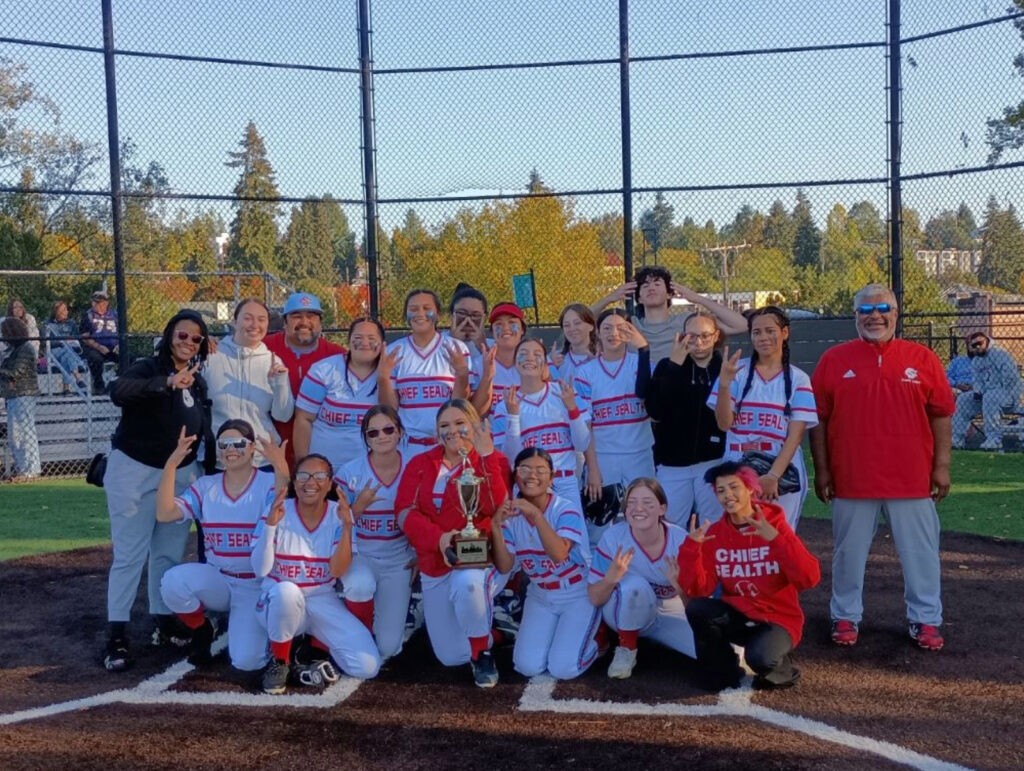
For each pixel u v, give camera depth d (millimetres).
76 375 13172
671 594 4977
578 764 3771
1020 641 5137
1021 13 9117
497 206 18141
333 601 4887
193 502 4969
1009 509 8508
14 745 4023
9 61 10938
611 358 5723
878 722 4125
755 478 4555
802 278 18453
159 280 22359
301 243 23797
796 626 4664
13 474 11430
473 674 4797
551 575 4918
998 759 3738
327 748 3977
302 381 5895
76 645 5406
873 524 5129
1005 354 12469
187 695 4617
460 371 5500
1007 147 9695
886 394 5000
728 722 4160
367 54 10148
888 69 9820
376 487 5098
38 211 20203
